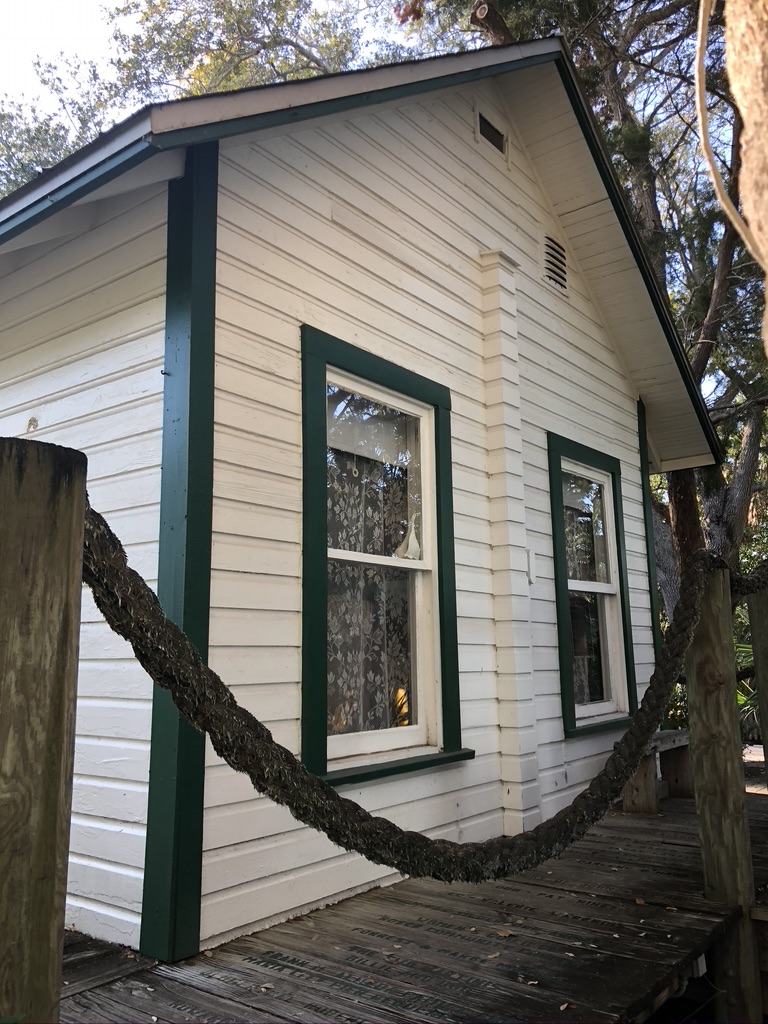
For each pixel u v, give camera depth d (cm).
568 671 528
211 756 278
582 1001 231
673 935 285
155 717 276
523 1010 225
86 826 294
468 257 484
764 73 113
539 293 569
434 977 247
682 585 334
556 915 308
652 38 1179
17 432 364
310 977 246
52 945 113
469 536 447
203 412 291
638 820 494
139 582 153
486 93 530
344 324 372
